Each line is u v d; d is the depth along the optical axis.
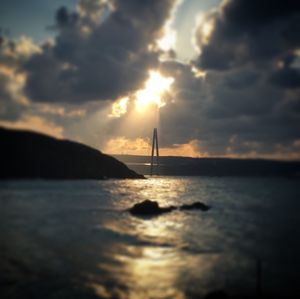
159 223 45.34
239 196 97.88
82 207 58.03
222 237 36.88
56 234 34.66
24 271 22.78
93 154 144.00
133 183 135.38
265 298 19.31
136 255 27.78
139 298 18.89
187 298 19.17
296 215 57.84
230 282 21.92
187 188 130.50
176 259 27.00
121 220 46.56
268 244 33.81
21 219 42.69
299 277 23.17
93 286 20.41
